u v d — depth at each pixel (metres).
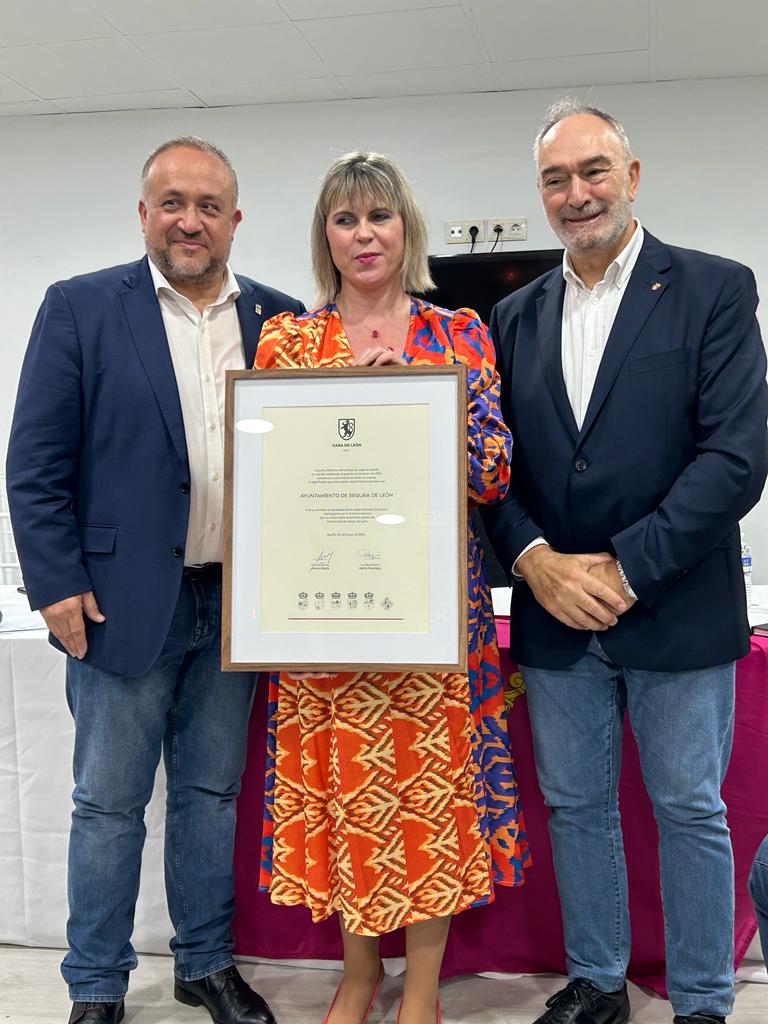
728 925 1.49
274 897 1.51
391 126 4.28
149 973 1.85
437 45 3.68
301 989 1.79
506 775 1.56
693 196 4.08
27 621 2.07
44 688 1.88
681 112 4.06
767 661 1.68
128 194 4.50
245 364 1.66
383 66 3.89
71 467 1.55
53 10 3.37
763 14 3.42
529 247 4.20
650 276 1.50
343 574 1.39
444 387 1.37
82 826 1.59
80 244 4.55
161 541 1.52
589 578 1.44
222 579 1.51
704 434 1.45
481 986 1.79
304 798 1.49
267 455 1.41
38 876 1.91
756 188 4.03
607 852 1.57
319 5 3.33
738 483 1.38
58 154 4.53
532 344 1.61
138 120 4.45
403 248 1.51
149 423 1.53
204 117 4.41
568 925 1.60
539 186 1.58
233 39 3.62
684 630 1.45
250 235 4.42
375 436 1.38
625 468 1.47
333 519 1.39
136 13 3.39
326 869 1.48
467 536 1.42
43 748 1.89
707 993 1.48
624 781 1.72
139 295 1.59
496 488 1.47
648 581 1.39
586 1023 1.55
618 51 3.74
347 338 1.54
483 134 4.21
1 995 1.76
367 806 1.42
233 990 1.66
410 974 1.52
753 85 4.00
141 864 1.75
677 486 1.42
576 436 1.52
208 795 1.69
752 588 2.60
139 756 1.58
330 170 1.50
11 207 4.59
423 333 1.52
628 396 1.47
